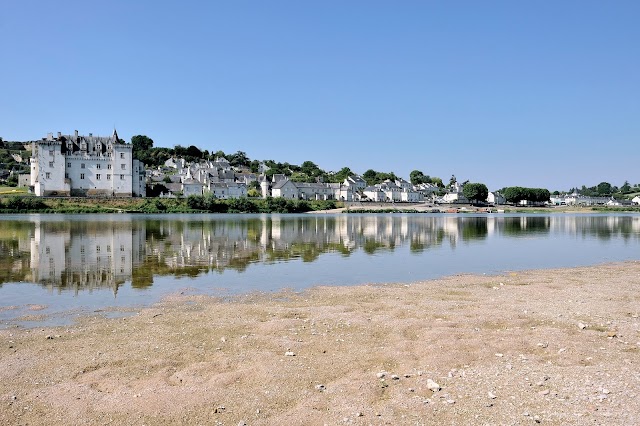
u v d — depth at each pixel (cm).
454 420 1078
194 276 3105
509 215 16350
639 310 2128
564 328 1839
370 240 5884
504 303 2284
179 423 1075
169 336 1711
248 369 1379
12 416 1096
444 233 7194
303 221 10475
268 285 2805
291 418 1091
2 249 4372
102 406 1147
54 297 2412
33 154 16888
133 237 5781
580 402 1159
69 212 13412
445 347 1579
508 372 1360
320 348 1581
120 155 16462
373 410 1128
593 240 6138
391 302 2320
